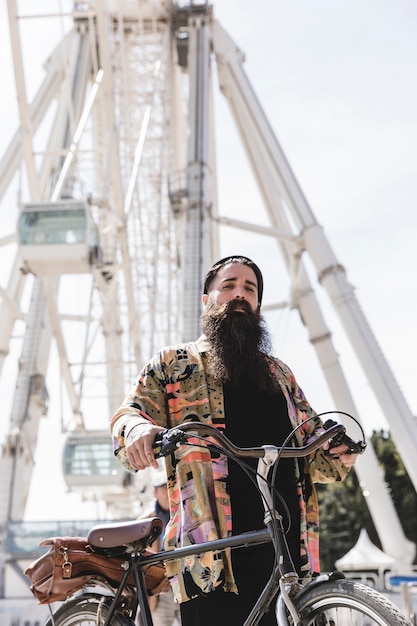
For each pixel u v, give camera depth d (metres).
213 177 31.95
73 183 30.41
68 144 30.55
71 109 23.67
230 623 3.08
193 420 3.34
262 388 3.42
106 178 23.41
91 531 3.45
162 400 3.41
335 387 26.11
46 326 33.50
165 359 3.47
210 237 25.88
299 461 3.42
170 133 33.28
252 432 3.35
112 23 33.19
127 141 31.53
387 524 25.97
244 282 3.67
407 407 23.42
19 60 20.92
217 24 31.69
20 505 28.62
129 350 29.52
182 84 34.59
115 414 3.30
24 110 22.08
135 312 28.06
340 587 2.64
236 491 3.24
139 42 32.81
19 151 27.45
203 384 3.41
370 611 2.54
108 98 23.41
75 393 29.22
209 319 3.58
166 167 32.28
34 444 31.20
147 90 32.44
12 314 26.28
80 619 3.61
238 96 29.47
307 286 27.25
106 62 22.81
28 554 17.50
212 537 3.10
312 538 3.35
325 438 3.06
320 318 26.80
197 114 28.42
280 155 27.52
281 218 29.14
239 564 3.13
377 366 23.86
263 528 3.18
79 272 22.67
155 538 3.40
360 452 3.28
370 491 26.09
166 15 32.41
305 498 3.42
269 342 3.58
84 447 32.69
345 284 24.97
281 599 2.77
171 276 31.53
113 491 33.12
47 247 21.92
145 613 3.26
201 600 3.12
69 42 32.94
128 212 24.62
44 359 33.06
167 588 3.60
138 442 2.96
